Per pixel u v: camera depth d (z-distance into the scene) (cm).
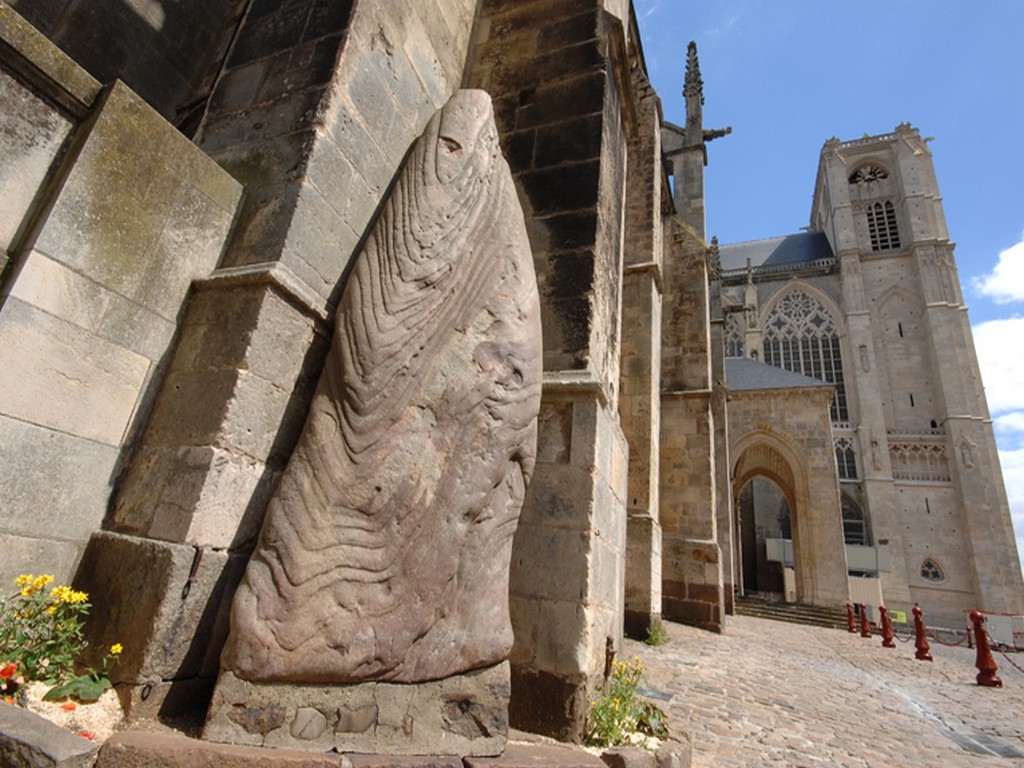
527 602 333
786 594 3061
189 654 214
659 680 607
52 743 149
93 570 224
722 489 1994
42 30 409
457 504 255
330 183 305
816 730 475
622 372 991
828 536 2506
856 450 3956
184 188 272
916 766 405
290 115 312
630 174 1158
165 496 231
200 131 339
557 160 463
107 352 240
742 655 894
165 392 258
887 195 4866
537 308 318
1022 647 2980
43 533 217
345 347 252
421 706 231
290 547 216
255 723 194
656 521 945
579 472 351
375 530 231
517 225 329
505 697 255
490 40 546
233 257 286
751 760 378
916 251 4400
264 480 253
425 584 238
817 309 4572
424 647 234
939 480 3759
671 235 1525
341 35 325
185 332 267
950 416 3844
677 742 334
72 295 227
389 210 291
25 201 223
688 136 1725
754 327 4441
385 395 247
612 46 521
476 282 293
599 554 357
